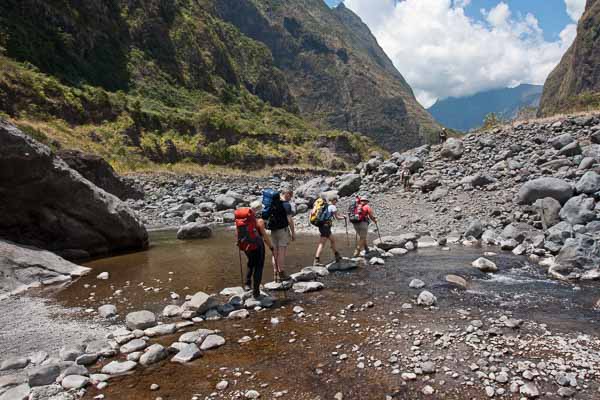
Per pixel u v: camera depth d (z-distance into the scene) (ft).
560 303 22.54
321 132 275.18
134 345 18.34
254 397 14.20
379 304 23.32
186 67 251.60
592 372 15.14
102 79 185.37
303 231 51.29
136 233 42.68
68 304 24.95
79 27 184.44
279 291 26.53
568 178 46.01
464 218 46.47
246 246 24.32
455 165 64.39
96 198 39.17
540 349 17.04
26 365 16.96
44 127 113.50
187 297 25.41
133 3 237.86
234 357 17.31
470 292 24.91
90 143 121.39
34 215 35.99
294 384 15.03
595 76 463.01
